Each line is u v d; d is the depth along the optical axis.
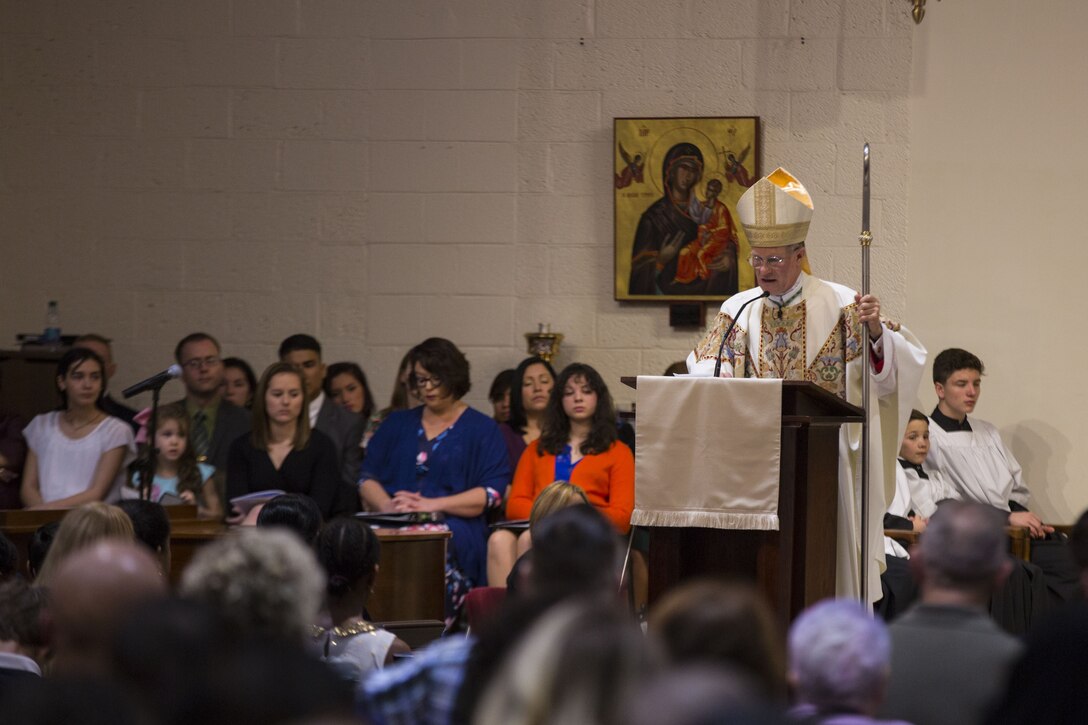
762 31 10.59
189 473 8.89
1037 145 10.40
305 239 10.93
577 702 2.33
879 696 3.29
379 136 10.87
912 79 10.49
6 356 10.01
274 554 3.45
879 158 10.51
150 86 10.96
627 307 10.73
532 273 10.80
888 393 6.67
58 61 11.01
